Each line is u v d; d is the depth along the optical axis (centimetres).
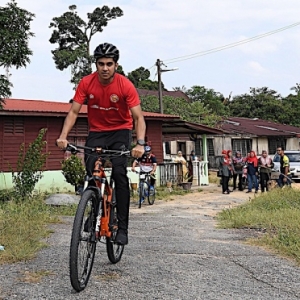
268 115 5069
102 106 458
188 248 624
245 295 415
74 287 397
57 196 1220
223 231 812
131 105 453
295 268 518
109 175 467
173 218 1027
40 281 440
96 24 4356
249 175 1800
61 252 567
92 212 422
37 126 1669
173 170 1989
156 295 408
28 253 541
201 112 3700
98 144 457
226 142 3359
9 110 1560
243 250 615
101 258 541
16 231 655
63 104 2036
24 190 1239
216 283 451
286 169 1688
